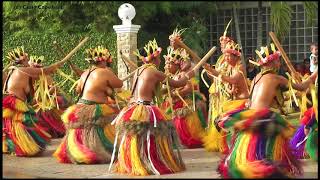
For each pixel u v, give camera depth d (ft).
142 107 23.50
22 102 28.58
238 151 22.40
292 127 22.54
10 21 54.85
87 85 26.37
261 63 23.21
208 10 56.34
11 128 28.37
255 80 23.39
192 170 24.23
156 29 58.49
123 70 39.42
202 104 31.14
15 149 28.25
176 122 30.30
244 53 57.06
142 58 24.53
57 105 32.42
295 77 23.68
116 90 29.43
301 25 55.21
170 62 28.78
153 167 23.17
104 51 26.58
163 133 23.54
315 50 27.50
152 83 23.98
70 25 54.60
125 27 39.34
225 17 56.90
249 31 56.80
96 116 26.02
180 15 58.29
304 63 44.65
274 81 22.98
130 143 23.41
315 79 23.99
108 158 26.23
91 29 52.95
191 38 52.95
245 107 24.77
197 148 30.50
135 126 23.13
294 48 55.62
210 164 25.73
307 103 27.45
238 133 22.79
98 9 53.98
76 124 26.17
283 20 50.67
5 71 30.09
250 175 20.97
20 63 28.99
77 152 26.03
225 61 28.30
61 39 42.73
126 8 39.60
